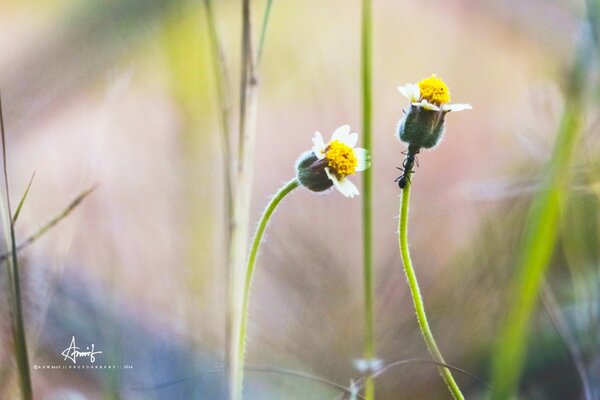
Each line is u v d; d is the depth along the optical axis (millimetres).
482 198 555
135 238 552
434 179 608
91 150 582
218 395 506
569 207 517
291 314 539
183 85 576
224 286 530
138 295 535
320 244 555
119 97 611
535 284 484
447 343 531
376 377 528
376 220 576
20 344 489
